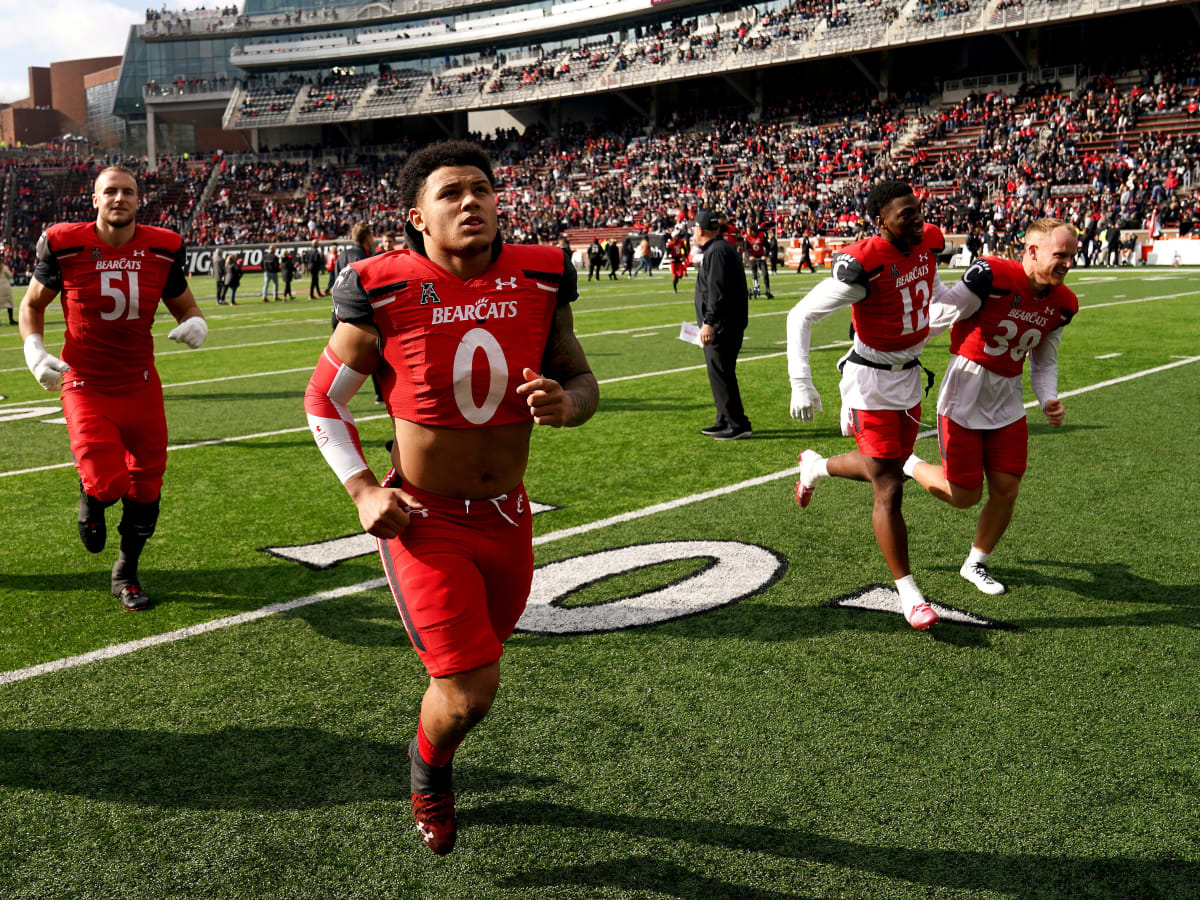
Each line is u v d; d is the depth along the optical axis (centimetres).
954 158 4084
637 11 5344
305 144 6388
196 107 6569
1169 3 3803
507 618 275
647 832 273
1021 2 4109
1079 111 3959
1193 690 351
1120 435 762
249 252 4834
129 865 260
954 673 368
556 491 639
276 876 255
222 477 700
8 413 996
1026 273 412
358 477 247
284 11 6831
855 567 486
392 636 415
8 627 427
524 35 5794
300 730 334
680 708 344
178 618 436
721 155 4797
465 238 237
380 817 283
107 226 436
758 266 2238
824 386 1034
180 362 1390
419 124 6234
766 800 287
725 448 754
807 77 5159
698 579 471
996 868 254
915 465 468
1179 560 487
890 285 409
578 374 264
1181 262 3139
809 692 354
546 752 316
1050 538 525
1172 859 257
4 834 275
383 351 249
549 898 246
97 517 445
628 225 4497
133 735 331
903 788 291
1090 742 316
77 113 9362
